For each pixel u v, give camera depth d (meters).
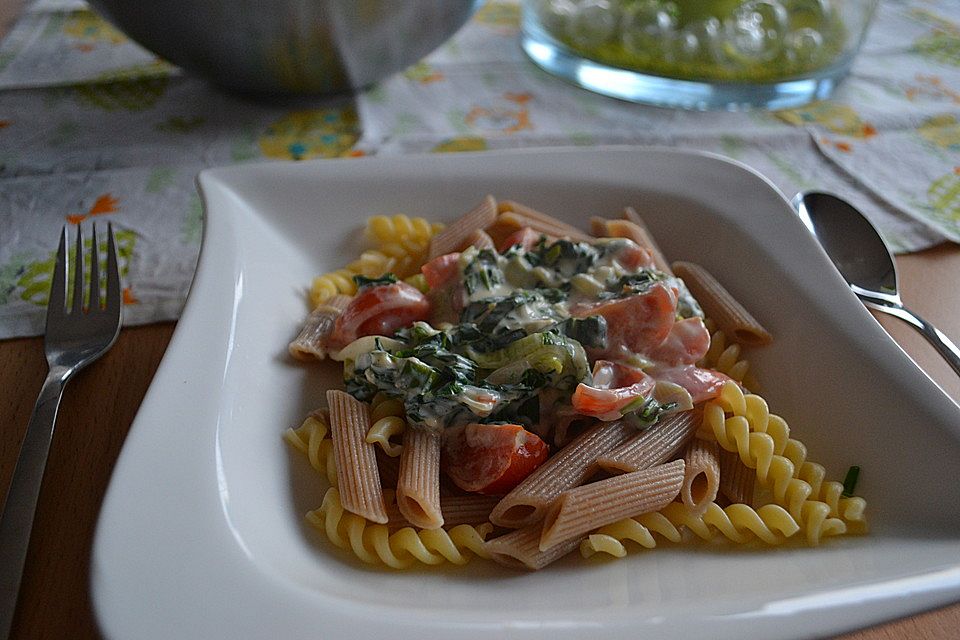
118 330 0.35
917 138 0.52
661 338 0.32
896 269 0.39
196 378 0.28
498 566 0.27
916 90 0.57
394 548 0.27
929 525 0.27
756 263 0.36
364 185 0.38
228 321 0.30
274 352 0.32
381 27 0.47
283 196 0.37
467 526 0.28
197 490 0.25
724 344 0.35
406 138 0.50
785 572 0.26
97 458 0.30
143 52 0.59
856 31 0.55
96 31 0.62
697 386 0.31
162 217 0.43
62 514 0.28
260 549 0.24
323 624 0.22
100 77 0.56
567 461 0.29
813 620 0.22
